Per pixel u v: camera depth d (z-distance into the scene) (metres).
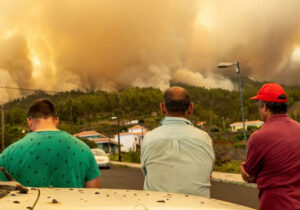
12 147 2.19
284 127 2.33
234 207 1.40
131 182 13.89
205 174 2.17
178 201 1.31
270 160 2.27
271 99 2.43
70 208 1.01
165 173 2.15
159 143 2.22
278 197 2.22
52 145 2.20
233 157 27.44
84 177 2.32
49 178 2.16
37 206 1.00
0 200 1.03
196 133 2.27
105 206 1.07
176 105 2.36
